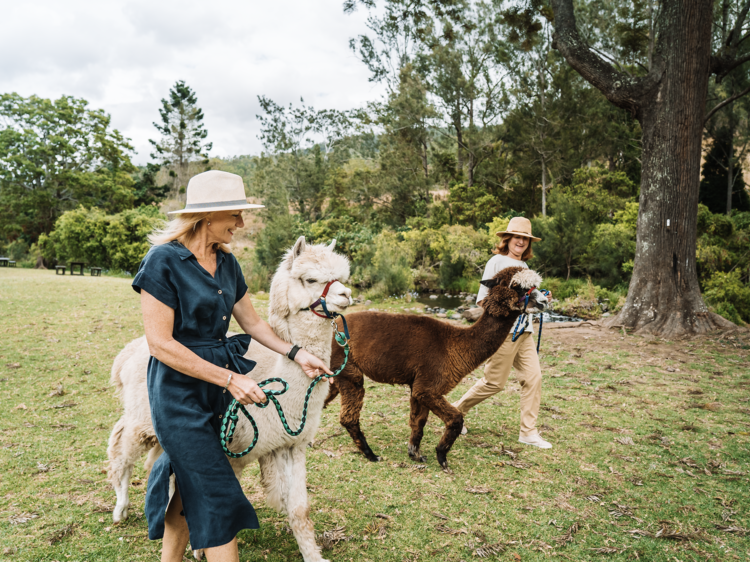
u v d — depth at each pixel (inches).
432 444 165.5
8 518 108.6
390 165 1499.8
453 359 146.0
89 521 108.8
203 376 71.1
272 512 117.3
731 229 687.7
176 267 73.5
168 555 79.2
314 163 1847.9
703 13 361.1
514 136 1294.3
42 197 1492.4
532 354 165.3
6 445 147.3
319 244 94.7
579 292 673.0
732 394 224.7
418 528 113.1
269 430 89.0
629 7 880.9
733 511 124.3
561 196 847.1
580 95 1184.8
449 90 1311.5
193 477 71.1
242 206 78.6
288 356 89.0
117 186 1587.1
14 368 227.9
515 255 172.6
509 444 166.1
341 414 152.3
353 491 129.6
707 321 359.9
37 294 442.9
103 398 195.0
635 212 778.2
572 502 127.4
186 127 2377.0
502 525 115.4
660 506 126.7
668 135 370.3
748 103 1047.6
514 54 1189.1
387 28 1285.7
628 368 272.1
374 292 682.2
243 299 88.7
